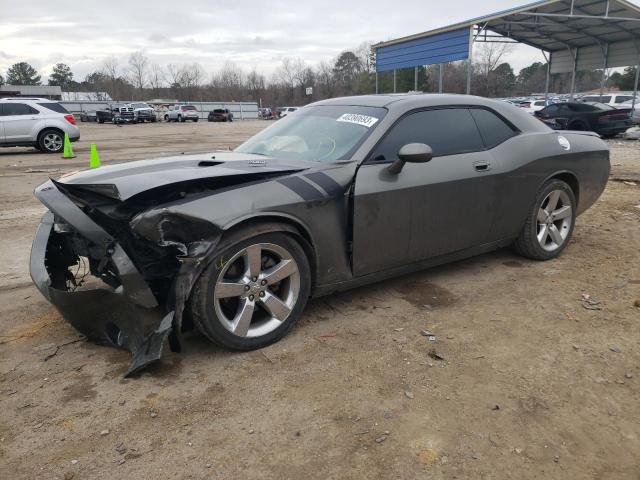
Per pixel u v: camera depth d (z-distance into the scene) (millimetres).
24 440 2432
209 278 2941
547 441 2418
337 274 3537
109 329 3205
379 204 3559
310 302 3961
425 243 3928
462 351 3229
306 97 89000
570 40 25391
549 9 19844
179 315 2861
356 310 3820
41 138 15867
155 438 2445
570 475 2217
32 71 120375
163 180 2939
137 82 95500
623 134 19719
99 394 2793
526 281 4395
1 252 5414
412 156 3396
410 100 3988
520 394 2775
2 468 2254
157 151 16766
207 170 3186
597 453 2346
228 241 2971
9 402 2730
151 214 2773
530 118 4770
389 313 3773
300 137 4027
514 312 3787
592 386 2846
